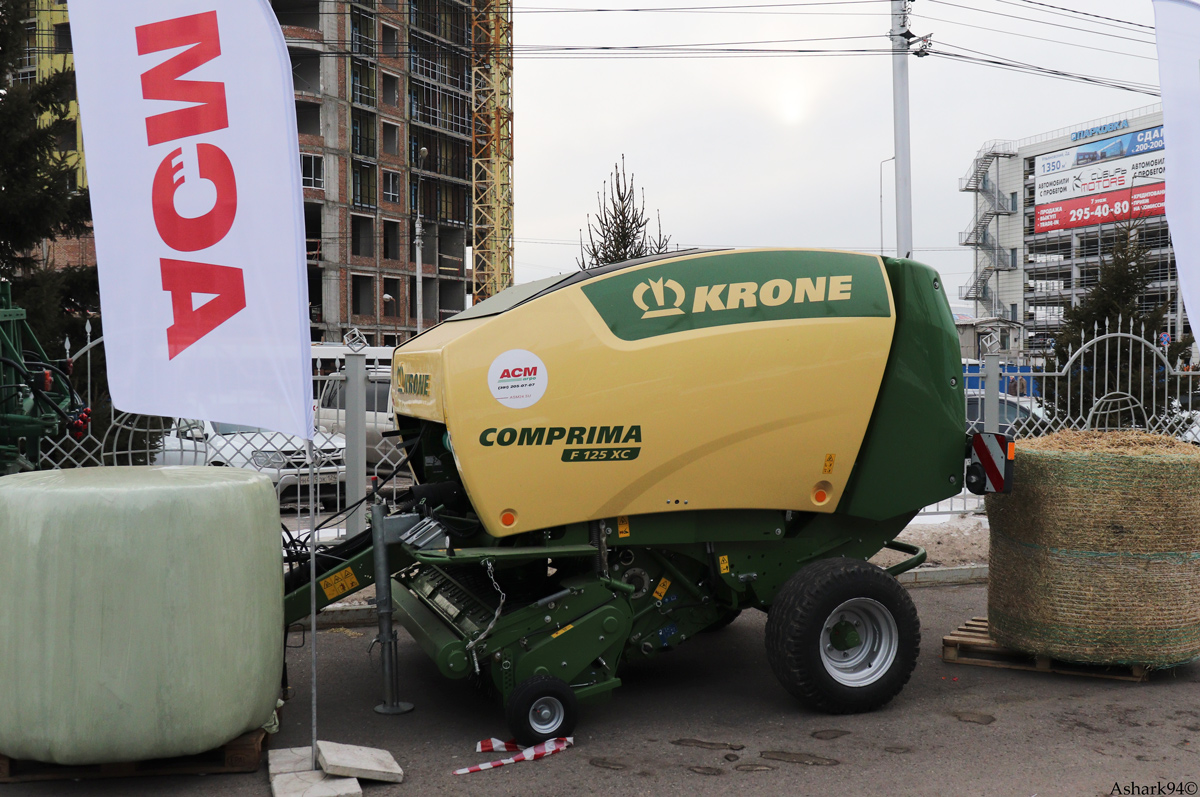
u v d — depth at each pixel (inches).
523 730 175.3
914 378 199.2
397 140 2228.1
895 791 156.7
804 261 192.2
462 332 179.6
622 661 202.2
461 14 2559.1
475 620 186.2
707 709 199.3
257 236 160.9
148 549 145.4
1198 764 167.3
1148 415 402.9
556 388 174.1
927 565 325.7
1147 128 2812.5
